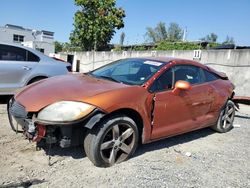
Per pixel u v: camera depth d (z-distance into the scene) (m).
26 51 7.12
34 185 3.31
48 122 3.45
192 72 5.11
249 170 4.25
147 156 4.39
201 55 12.84
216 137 5.70
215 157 4.64
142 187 3.48
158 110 4.29
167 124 4.52
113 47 34.53
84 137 3.76
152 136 4.32
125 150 4.02
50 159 3.96
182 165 4.21
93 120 3.53
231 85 6.07
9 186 3.24
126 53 18.52
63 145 3.60
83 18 32.31
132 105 3.90
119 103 3.75
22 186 3.26
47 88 4.02
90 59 23.03
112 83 4.23
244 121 7.21
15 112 3.83
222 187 3.68
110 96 3.73
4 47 6.79
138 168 3.95
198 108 5.06
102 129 3.68
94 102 3.58
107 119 3.73
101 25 32.34
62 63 7.70
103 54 21.14
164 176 3.81
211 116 5.51
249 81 10.69
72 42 34.62
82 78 4.56
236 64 11.20
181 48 22.91
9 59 6.83
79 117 3.48
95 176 3.62
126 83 4.32
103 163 3.80
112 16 32.44
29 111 3.59
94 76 4.82
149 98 4.15
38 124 3.52
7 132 4.84
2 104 6.93
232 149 5.08
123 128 3.98
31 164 3.79
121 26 33.47
